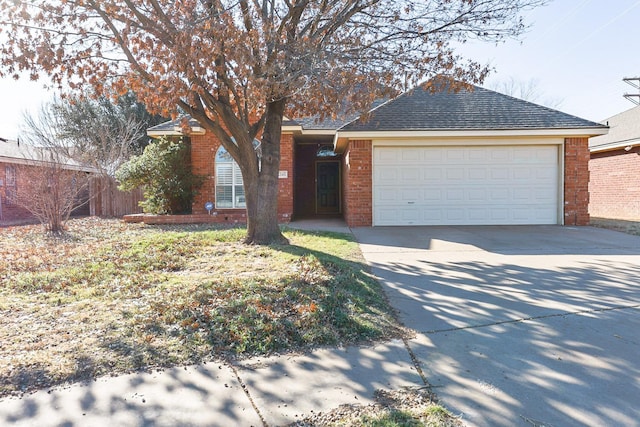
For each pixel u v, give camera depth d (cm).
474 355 338
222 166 1374
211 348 342
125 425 242
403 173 1216
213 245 774
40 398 269
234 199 1377
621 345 356
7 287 517
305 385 289
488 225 1206
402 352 344
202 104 786
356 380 296
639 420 247
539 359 331
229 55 610
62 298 470
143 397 271
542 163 1210
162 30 639
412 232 1072
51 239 937
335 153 1608
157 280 539
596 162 1689
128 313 415
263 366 317
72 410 256
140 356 325
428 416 250
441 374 306
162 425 242
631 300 483
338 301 444
